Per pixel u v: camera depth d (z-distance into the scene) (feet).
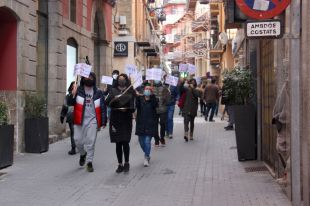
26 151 47.47
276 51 32.42
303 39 24.49
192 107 56.85
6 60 47.14
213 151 48.62
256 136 42.04
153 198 29.14
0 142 37.81
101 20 83.51
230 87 43.37
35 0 51.29
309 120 23.61
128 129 37.19
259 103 41.29
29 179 34.86
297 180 24.36
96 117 37.91
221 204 27.43
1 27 47.21
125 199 28.99
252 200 28.12
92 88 38.17
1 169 38.34
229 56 116.26
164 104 52.06
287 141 27.89
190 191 30.86
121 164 37.52
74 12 65.98
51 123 58.08
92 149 37.81
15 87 46.96
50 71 58.23
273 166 35.32
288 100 27.14
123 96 36.94
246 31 24.11
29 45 49.47
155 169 38.86
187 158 44.21
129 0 121.90
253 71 44.04
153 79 52.03
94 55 84.17
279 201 27.68
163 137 52.47
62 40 60.29
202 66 213.05
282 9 23.65
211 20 144.97
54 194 30.32
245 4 23.68
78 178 35.24
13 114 46.70
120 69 116.06
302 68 24.76
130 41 116.37
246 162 41.45
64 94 60.80
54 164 41.06
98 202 28.32
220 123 80.38
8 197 29.55
